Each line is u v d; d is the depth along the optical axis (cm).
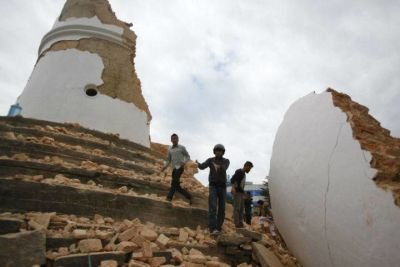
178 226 622
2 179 512
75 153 743
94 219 545
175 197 761
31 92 1055
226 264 521
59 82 1036
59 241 428
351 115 416
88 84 1052
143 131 1128
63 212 531
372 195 343
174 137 725
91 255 409
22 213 502
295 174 462
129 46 1209
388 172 344
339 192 380
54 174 633
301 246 447
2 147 671
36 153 696
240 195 711
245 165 736
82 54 1094
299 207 444
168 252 460
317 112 476
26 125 852
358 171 367
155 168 902
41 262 391
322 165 416
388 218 325
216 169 626
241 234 585
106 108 1042
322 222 397
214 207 607
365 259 338
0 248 376
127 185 702
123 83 1117
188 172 1035
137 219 559
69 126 928
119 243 451
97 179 670
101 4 1208
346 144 397
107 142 923
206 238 570
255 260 536
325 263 400
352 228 355
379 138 401
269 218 713
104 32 1155
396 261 314
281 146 530
